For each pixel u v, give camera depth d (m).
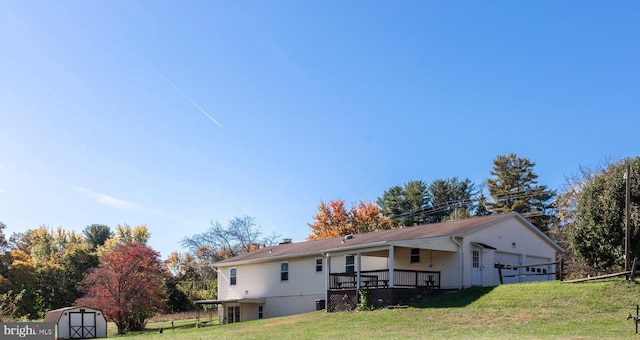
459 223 34.34
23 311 48.66
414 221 71.69
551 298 23.67
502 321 21.81
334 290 31.56
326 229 61.47
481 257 31.86
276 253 40.03
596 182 26.52
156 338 24.28
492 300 25.16
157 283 41.72
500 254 33.22
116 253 41.00
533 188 66.50
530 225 35.16
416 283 29.81
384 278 33.44
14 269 50.28
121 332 39.47
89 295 41.38
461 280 30.53
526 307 23.28
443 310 25.17
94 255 65.25
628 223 23.77
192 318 51.06
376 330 22.38
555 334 18.50
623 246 24.84
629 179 24.02
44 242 77.62
